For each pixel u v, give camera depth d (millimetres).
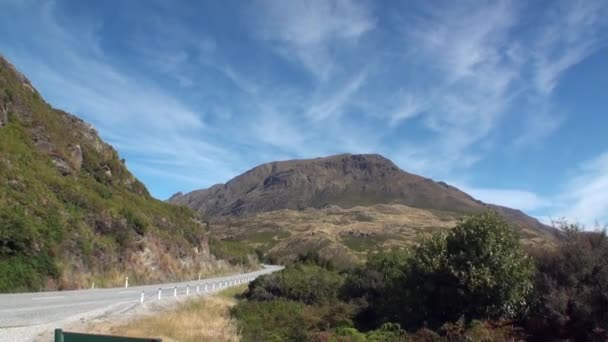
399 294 18703
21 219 29578
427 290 17062
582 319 13016
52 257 31297
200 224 80375
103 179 57812
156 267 48719
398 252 29297
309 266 44094
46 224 33000
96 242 39406
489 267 15969
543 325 13695
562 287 14305
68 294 27016
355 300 25344
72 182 46188
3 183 32625
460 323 15016
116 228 44344
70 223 36812
